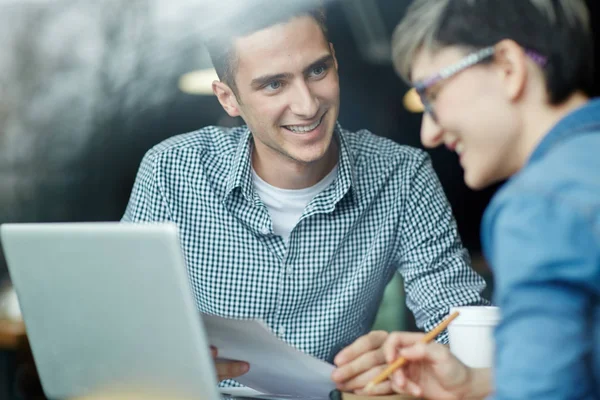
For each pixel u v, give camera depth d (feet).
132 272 4.80
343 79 30.19
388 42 26.32
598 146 3.50
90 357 5.36
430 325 7.16
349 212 7.34
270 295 7.33
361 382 5.59
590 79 3.96
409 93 20.08
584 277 3.27
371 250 7.43
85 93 23.12
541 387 3.27
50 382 5.69
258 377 5.89
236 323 5.32
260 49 6.44
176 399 5.11
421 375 5.35
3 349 12.71
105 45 22.43
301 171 7.09
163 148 7.64
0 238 5.32
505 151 3.97
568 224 3.31
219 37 6.66
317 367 5.61
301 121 6.58
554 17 3.84
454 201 28.66
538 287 3.34
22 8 21.79
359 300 7.41
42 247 5.14
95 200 24.72
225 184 7.36
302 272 7.29
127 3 21.86
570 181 3.40
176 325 4.80
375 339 5.75
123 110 23.79
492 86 3.92
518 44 3.85
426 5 4.09
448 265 7.47
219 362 5.77
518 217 3.41
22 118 23.12
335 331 7.38
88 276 5.01
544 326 3.29
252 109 6.68
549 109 3.88
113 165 24.53
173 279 4.66
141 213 7.64
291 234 7.26
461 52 3.95
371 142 7.70
